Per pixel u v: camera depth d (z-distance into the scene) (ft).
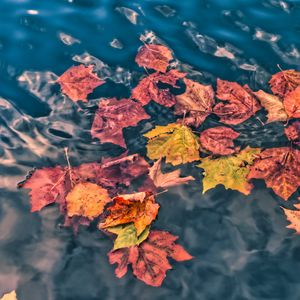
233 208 6.27
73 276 6.02
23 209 6.29
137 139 6.61
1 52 7.29
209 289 5.97
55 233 6.17
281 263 6.06
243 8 7.70
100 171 6.41
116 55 7.25
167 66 7.16
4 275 6.03
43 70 7.14
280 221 6.22
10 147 6.61
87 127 6.71
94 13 7.68
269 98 6.84
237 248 6.11
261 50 7.29
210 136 6.57
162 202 6.28
